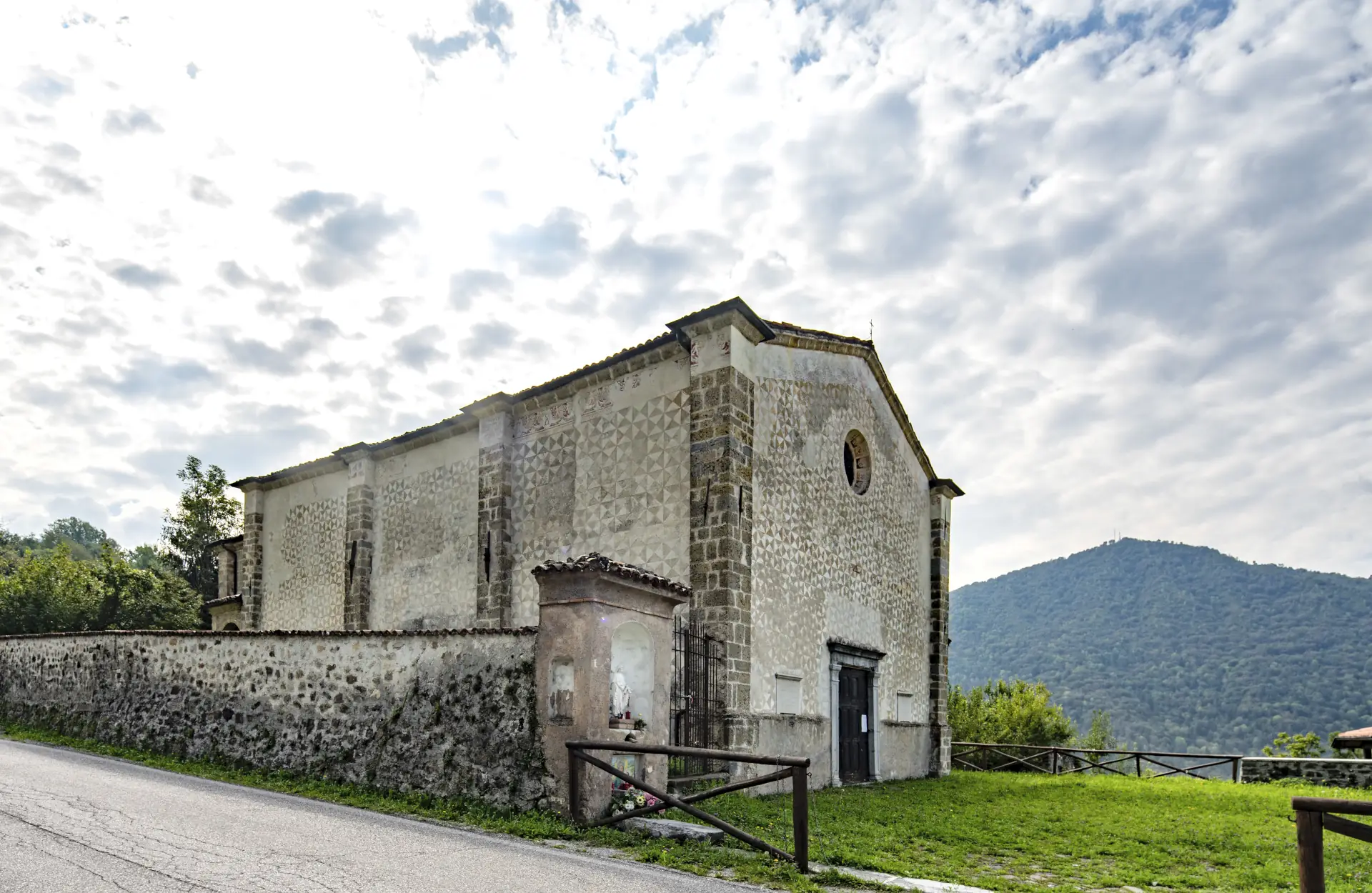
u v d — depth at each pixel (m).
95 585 28.53
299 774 11.14
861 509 18.23
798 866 7.38
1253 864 9.00
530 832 8.31
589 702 8.90
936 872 7.93
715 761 12.17
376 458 19.45
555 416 15.88
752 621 13.70
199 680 13.01
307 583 20.70
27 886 5.55
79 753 12.99
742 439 13.52
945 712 21.17
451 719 10.04
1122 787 16.92
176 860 6.38
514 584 15.84
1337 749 23.12
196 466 41.09
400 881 6.23
